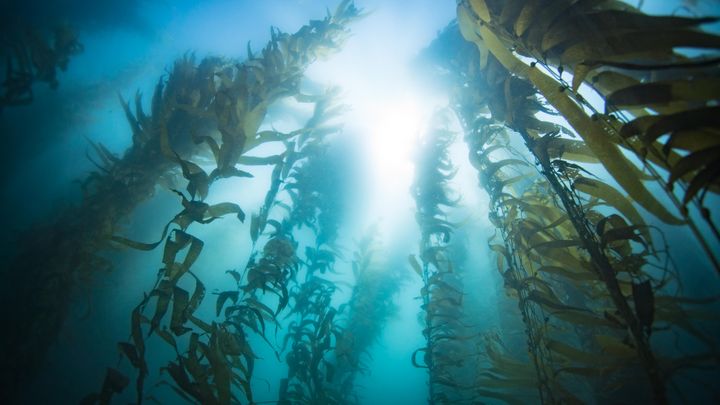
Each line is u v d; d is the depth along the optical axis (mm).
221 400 1873
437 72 4559
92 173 3000
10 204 3391
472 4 2035
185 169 2129
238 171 2262
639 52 1231
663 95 1129
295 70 3570
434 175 3709
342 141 6020
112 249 2766
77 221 2746
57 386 2838
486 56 2291
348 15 4254
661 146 1232
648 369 1133
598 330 2025
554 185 1725
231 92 2758
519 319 3258
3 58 3803
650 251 1335
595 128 1419
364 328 4730
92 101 4453
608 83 1367
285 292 2660
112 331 3236
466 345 4242
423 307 3299
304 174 3939
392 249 6289
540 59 1688
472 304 4855
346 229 6285
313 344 3232
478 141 2699
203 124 3129
